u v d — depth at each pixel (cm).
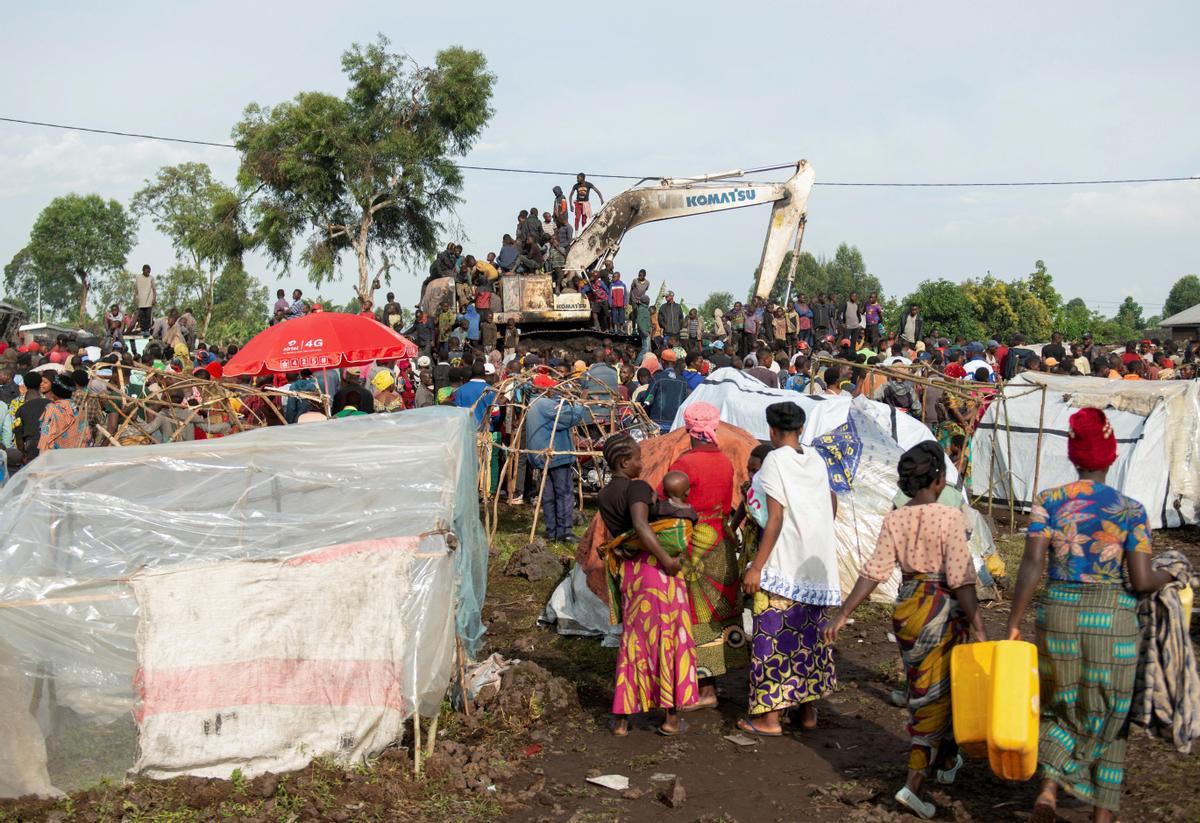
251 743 496
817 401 977
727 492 612
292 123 3878
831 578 570
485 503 1128
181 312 2778
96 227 8388
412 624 515
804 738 577
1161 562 438
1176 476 1245
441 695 527
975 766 530
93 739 482
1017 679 419
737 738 575
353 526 522
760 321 2608
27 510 493
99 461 515
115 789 480
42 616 477
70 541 495
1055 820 453
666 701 568
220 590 496
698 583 607
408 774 512
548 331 2372
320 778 493
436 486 543
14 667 471
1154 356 2458
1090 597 424
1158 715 424
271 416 1145
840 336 2930
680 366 1603
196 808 470
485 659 715
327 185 3919
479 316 2281
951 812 472
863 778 518
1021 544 1118
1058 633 428
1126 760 531
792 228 2555
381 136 4012
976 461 1375
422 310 2459
